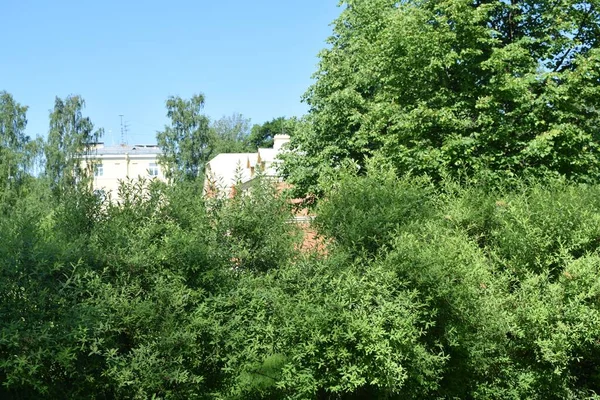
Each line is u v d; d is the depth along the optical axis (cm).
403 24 1823
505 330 745
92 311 484
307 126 2716
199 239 622
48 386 467
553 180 1067
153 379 498
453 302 668
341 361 577
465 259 791
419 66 1792
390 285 624
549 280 823
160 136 5356
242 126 9444
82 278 518
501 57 1689
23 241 485
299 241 720
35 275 481
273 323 580
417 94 1866
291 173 2630
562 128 1673
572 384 827
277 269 662
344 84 2580
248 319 583
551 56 1883
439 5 1755
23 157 4878
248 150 8300
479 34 1747
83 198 627
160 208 665
